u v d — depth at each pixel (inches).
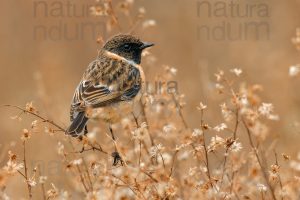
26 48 883.4
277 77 722.8
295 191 413.4
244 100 402.6
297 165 422.6
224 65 807.1
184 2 897.5
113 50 537.6
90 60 862.5
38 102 737.0
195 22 877.8
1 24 908.0
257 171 409.1
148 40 857.5
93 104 484.1
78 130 455.2
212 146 406.6
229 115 408.8
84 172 430.0
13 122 725.3
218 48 845.8
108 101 490.0
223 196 402.9
